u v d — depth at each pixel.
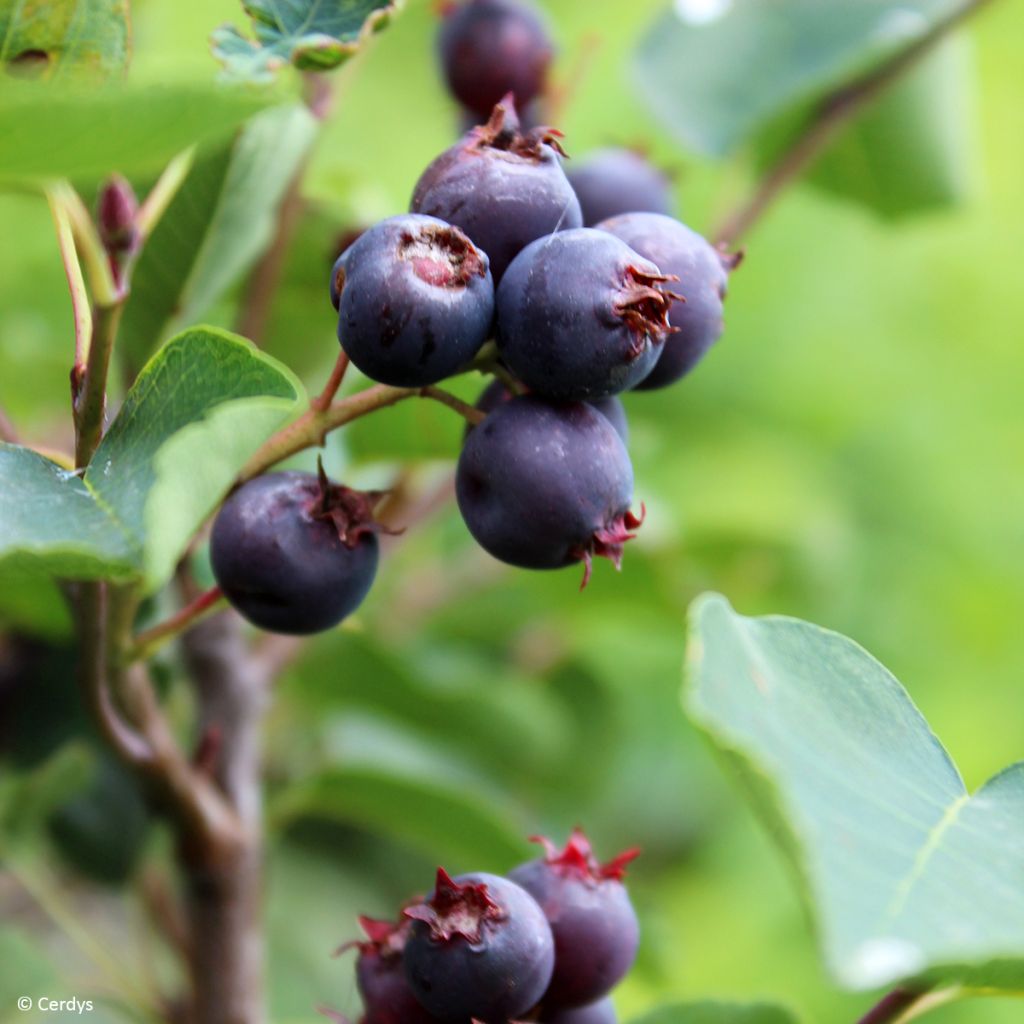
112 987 0.31
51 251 0.37
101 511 0.23
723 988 0.48
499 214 0.24
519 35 0.30
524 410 0.24
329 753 0.34
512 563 0.24
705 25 0.37
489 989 0.24
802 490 0.54
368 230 0.24
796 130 0.37
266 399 0.22
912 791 0.23
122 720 0.27
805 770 0.22
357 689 0.36
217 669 0.29
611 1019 0.25
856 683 0.24
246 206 0.28
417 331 0.23
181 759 0.27
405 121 0.53
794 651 0.23
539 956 0.24
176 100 0.22
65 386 0.36
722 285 0.25
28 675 0.31
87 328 0.24
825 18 0.37
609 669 0.46
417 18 0.52
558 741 0.39
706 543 0.43
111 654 0.26
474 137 0.24
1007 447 0.64
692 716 0.22
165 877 0.32
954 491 0.62
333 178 0.34
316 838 0.41
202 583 0.29
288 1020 0.37
